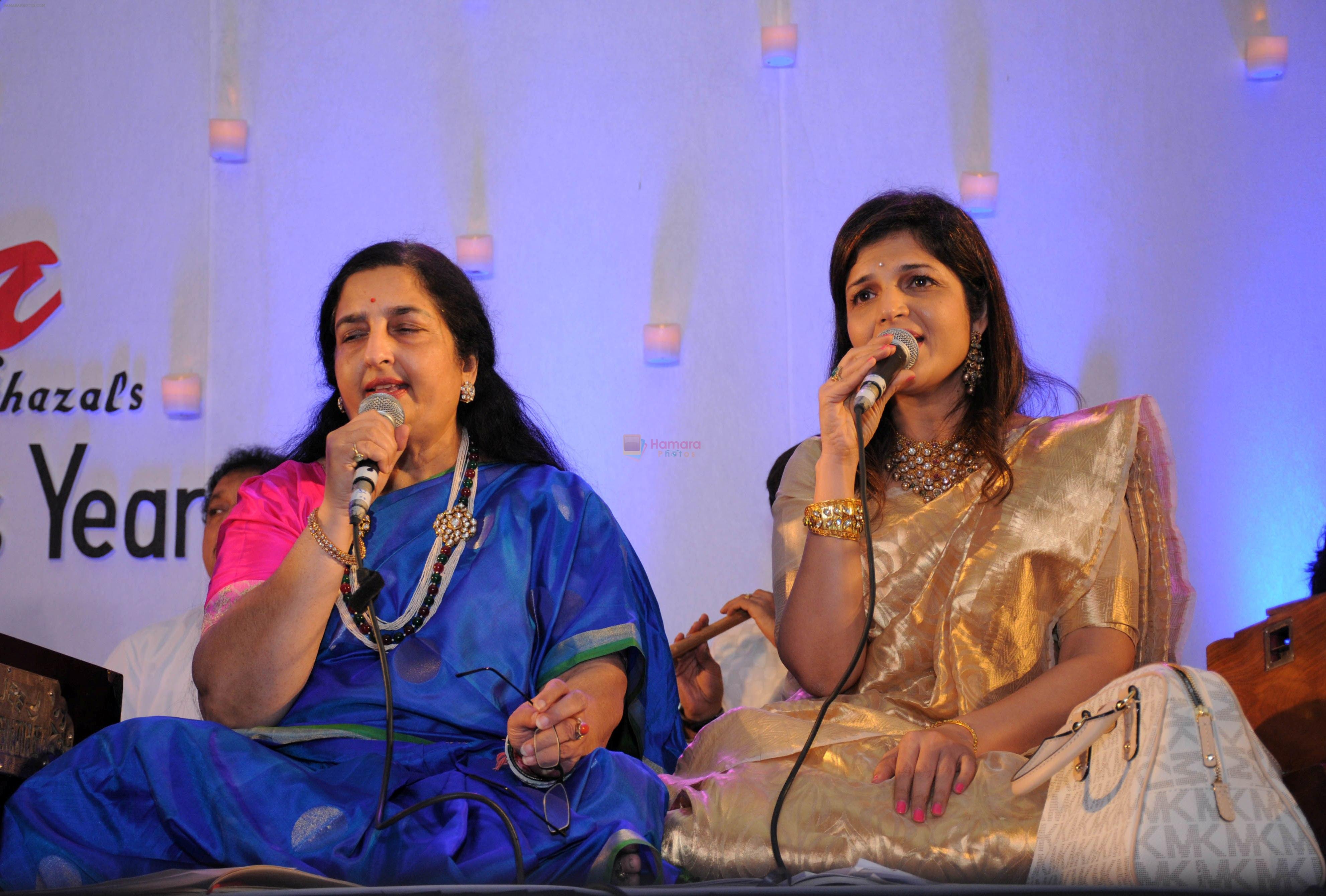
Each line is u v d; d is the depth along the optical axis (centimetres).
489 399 333
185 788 242
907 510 319
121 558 535
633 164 555
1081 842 225
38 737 295
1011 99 545
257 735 270
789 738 280
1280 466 515
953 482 319
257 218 556
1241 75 539
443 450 319
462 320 323
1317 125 535
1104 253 532
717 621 489
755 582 530
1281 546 508
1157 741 219
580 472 536
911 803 253
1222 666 300
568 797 257
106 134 560
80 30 564
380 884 235
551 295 548
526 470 325
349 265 327
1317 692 266
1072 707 279
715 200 552
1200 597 505
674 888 192
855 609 304
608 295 547
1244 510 512
